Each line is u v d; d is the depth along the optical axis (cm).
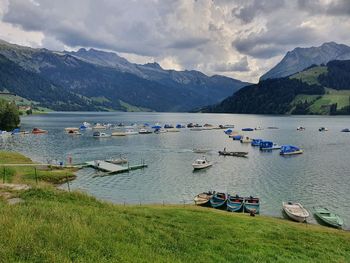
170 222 3145
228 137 17950
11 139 16012
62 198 3291
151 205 5122
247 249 2577
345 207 5966
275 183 7656
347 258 2791
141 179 8000
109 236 2103
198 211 4384
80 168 9038
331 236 3734
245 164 10062
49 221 2172
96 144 14638
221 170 9156
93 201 3444
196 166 9200
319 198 6488
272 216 5425
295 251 2762
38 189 3425
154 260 1866
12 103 19825
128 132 19512
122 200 6259
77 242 1853
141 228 2516
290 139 16738
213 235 2884
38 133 18812
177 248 2258
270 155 11831
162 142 15588
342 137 17612
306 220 5281
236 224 3616
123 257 1805
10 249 1614
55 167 8681
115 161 10056
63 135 18188
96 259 1703
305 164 10012
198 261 2094
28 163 8788
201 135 19100
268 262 2344
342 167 9488
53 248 1720
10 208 2372
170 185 7462
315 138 17150
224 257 2297
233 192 6906
